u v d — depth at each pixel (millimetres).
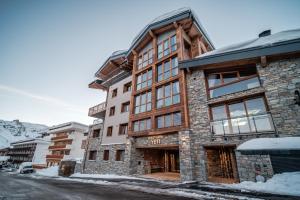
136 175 15836
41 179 17391
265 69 10859
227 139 11109
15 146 66875
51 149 45188
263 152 6312
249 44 13742
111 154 19969
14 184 12180
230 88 12508
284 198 6059
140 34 20766
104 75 27828
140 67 20766
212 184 10031
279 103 9742
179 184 10242
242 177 9758
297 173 8039
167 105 15484
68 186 10594
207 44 21172
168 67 17000
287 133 9039
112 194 7527
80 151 39562
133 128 18047
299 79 9547
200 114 13008
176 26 17531
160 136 15195
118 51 24703
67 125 42250
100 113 25859
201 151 12070
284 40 10586
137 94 19344
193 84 14281
